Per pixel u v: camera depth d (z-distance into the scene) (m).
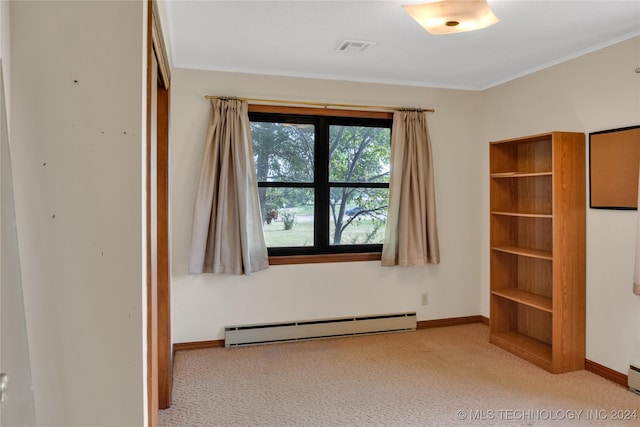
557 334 3.24
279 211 4.07
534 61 3.60
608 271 3.14
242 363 3.46
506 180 4.00
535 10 2.58
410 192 4.18
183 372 3.28
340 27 2.83
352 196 4.27
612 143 3.08
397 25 2.81
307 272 4.04
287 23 2.77
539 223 3.77
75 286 1.25
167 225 2.71
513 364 3.44
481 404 2.78
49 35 1.23
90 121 1.25
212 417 2.62
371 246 4.33
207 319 3.81
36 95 1.22
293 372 3.29
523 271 3.96
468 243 4.49
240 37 3.03
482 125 4.48
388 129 4.35
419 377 3.19
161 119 2.71
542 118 3.72
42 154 1.23
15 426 1.04
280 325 3.95
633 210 2.96
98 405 1.28
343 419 2.60
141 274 1.29
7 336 1.04
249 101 3.85
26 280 1.23
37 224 1.23
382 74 3.99
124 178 1.27
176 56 3.47
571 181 3.27
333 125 4.18
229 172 3.75
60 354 1.25
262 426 2.52
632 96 2.96
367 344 3.91
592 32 2.93
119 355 1.28
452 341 3.99
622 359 3.06
